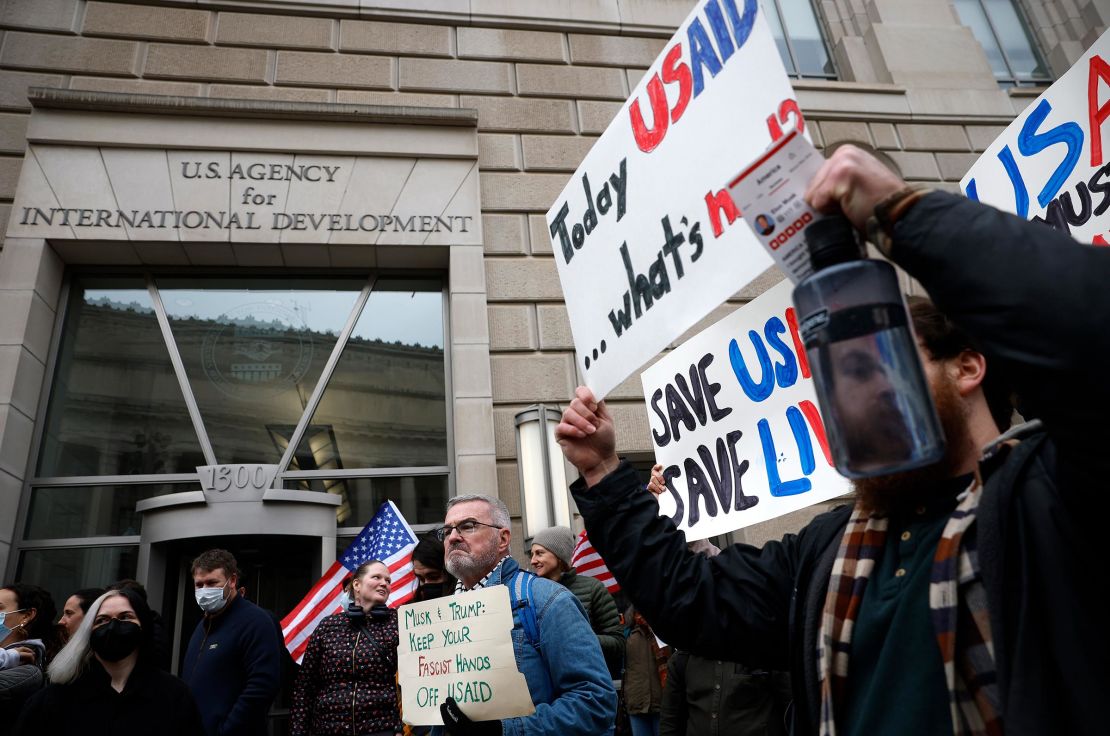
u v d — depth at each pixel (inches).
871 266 37.2
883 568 49.3
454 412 269.3
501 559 116.6
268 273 287.4
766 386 108.3
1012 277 31.9
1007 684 37.4
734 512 108.3
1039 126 90.6
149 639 136.5
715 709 141.3
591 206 76.5
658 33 334.0
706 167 61.1
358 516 262.7
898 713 43.8
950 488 48.0
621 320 69.9
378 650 168.6
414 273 296.0
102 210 263.9
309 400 275.1
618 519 63.3
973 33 380.5
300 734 165.3
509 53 317.1
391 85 301.3
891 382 35.5
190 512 239.0
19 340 244.7
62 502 248.4
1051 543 37.2
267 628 177.3
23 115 270.2
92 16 286.5
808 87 338.0
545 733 89.0
